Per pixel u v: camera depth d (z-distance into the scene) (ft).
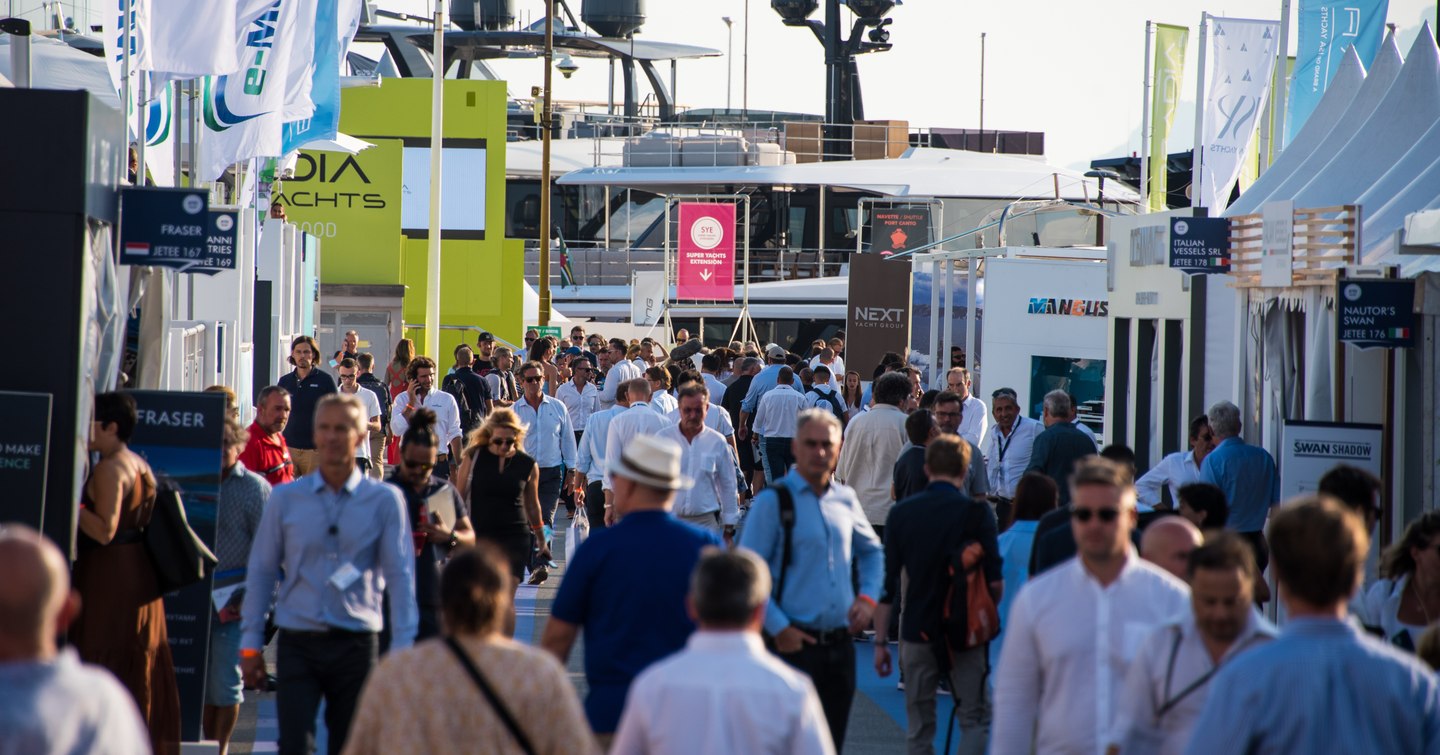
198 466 81.97
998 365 210.59
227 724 84.38
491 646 44.91
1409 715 40.16
